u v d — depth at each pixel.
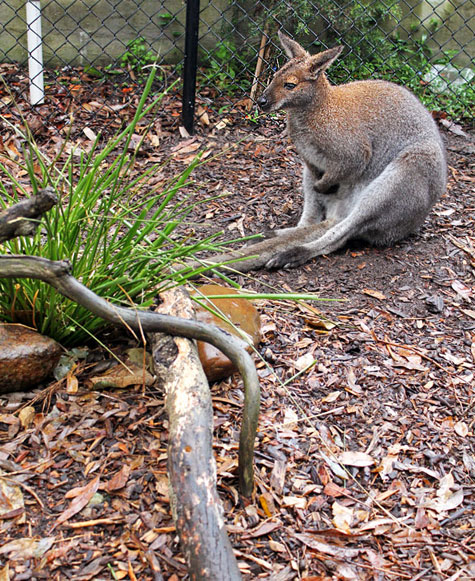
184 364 1.16
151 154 2.36
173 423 1.07
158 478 1.14
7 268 1.08
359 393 1.40
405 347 1.55
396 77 2.93
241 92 2.78
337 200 2.05
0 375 1.22
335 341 1.55
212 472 1.01
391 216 1.92
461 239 2.00
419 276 1.83
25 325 1.29
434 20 3.05
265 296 1.26
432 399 1.41
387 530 1.13
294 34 2.79
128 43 2.85
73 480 1.13
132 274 1.34
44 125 2.41
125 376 1.29
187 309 1.29
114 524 1.07
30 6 2.38
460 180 2.34
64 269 1.09
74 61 2.82
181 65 2.82
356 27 2.83
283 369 1.44
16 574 0.99
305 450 1.25
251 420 1.12
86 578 0.99
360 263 1.88
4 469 1.13
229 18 2.83
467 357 1.53
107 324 1.34
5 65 2.75
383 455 1.27
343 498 1.18
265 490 1.16
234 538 1.08
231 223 2.03
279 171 2.33
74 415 1.23
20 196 1.96
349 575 1.05
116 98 2.64
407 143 1.95
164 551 1.04
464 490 1.22
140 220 1.32
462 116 2.84
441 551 1.10
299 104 1.89
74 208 1.32
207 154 2.38
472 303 1.73
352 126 1.93
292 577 1.03
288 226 2.06
